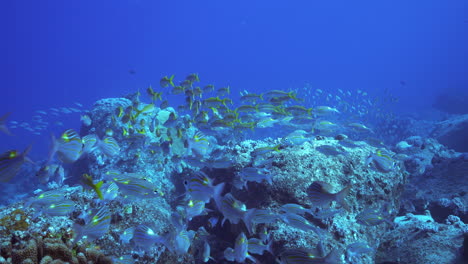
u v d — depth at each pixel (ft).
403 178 22.38
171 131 32.99
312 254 9.73
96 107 38.86
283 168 19.02
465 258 16.20
